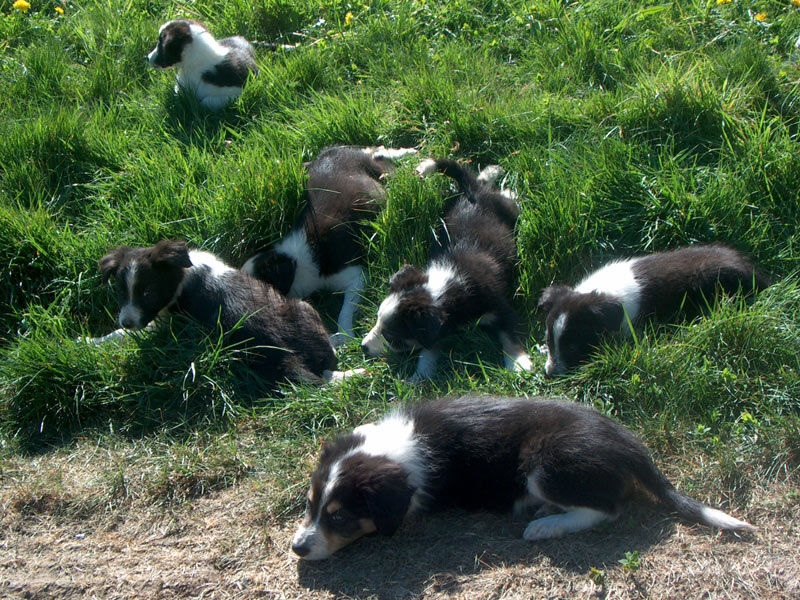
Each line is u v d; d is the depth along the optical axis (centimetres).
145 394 197
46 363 198
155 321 207
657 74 245
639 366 189
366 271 222
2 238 220
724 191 217
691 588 161
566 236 213
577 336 195
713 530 168
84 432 196
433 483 173
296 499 178
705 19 269
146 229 223
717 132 231
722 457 177
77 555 173
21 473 188
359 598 163
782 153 221
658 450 180
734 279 203
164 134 252
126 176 238
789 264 212
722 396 187
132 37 289
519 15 281
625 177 221
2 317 218
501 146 238
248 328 201
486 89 254
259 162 231
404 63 268
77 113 254
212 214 223
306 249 219
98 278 217
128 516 179
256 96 263
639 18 271
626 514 170
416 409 179
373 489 165
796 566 163
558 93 251
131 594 166
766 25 263
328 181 226
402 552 169
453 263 209
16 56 284
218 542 173
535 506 173
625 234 219
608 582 162
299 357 200
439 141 240
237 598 165
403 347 204
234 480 183
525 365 200
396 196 220
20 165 239
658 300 203
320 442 187
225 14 298
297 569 168
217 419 194
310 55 271
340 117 246
